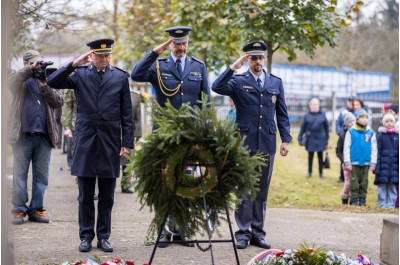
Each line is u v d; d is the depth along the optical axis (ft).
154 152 19.27
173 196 19.45
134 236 28.94
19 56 39.81
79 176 25.41
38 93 30.48
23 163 30.55
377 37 139.74
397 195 44.27
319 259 21.31
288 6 38.24
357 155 43.70
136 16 64.90
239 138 19.58
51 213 33.99
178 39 26.35
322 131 58.95
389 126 43.80
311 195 48.52
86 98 25.40
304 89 116.57
